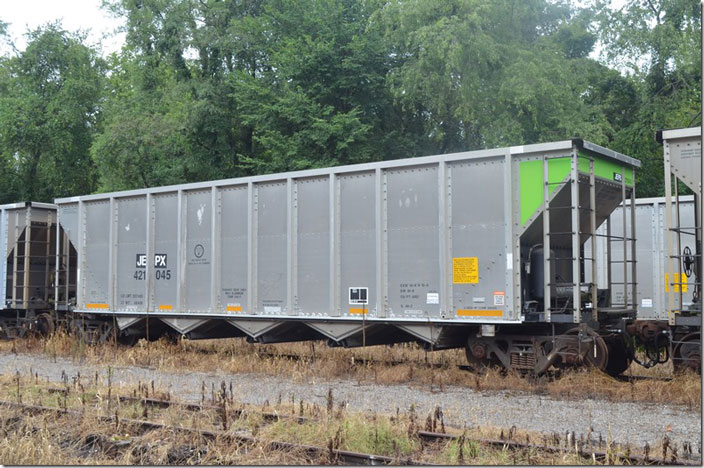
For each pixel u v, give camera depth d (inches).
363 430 306.0
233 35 1261.1
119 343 716.7
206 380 500.4
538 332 490.0
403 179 523.8
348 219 550.0
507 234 472.7
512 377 467.5
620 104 1193.4
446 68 954.1
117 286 698.8
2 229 804.6
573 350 462.9
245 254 608.4
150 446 298.0
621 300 651.5
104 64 1686.8
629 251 655.8
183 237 649.0
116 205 706.2
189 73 1328.7
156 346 677.3
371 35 1136.2
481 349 501.7
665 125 1037.8
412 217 517.3
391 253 526.0
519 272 470.9
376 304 527.5
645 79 1090.1
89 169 1643.7
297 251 576.1
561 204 471.5
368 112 1141.1
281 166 1071.0
